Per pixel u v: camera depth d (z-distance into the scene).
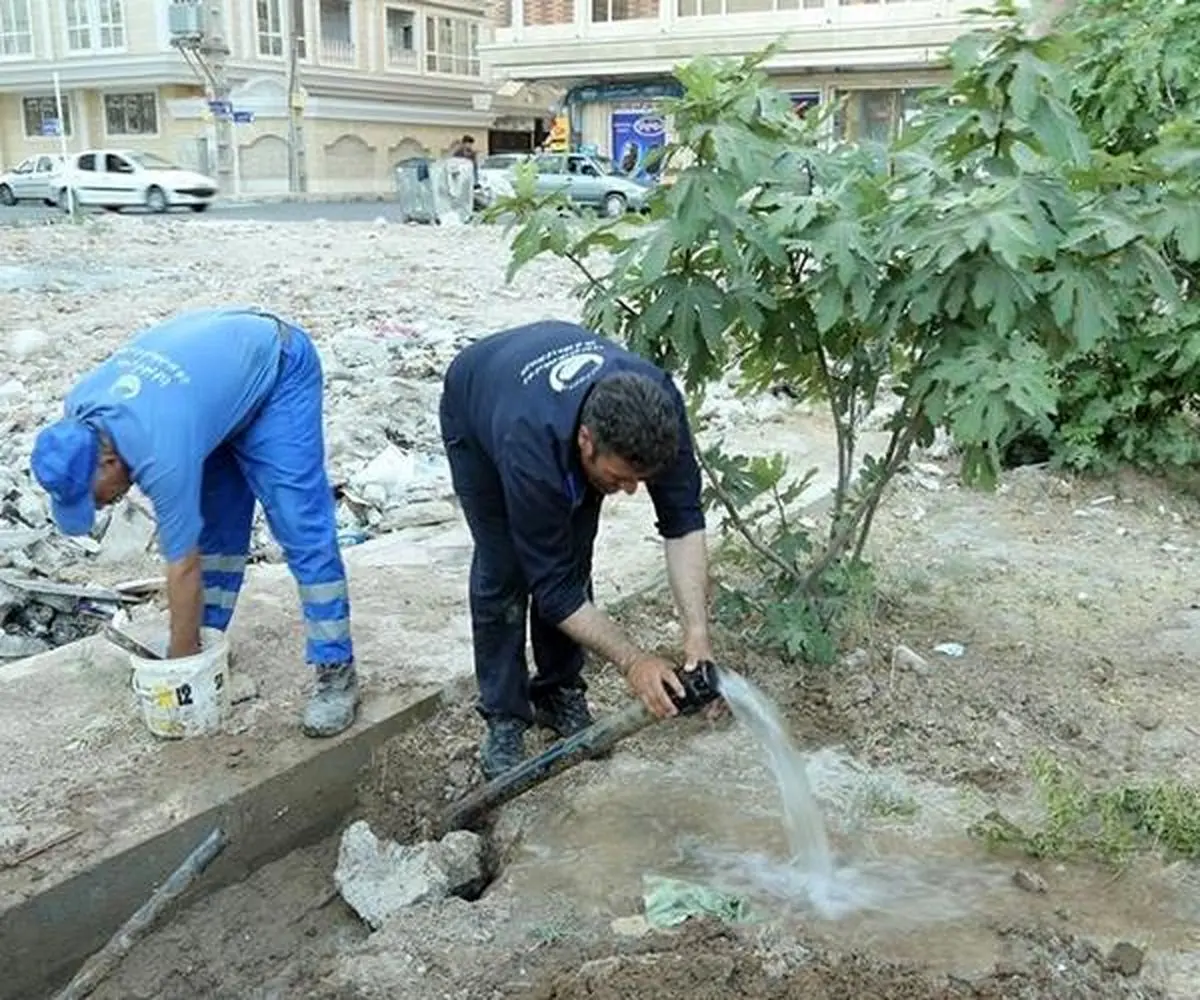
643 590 5.01
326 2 40.00
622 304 4.15
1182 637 4.80
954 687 4.28
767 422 7.72
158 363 3.46
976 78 3.73
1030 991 2.81
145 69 37.72
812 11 26.86
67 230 20.14
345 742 3.86
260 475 3.79
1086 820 3.54
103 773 3.65
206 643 3.97
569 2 29.70
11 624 5.11
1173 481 6.64
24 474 6.45
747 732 4.05
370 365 9.00
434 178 24.53
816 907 3.17
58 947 3.21
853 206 3.79
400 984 2.96
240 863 3.59
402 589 5.03
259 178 39.09
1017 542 5.82
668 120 3.96
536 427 2.94
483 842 3.61
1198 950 3.00
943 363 3.70
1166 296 3.75
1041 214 3.48
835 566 4.58
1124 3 6.23
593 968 2.90
